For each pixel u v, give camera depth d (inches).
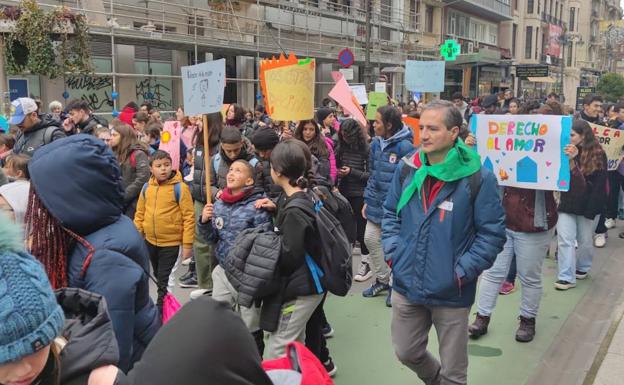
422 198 121.7
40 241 75.5
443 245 117.6
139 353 81.1
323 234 126.6
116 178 79.7
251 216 145.9
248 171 147.9
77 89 546.3
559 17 2192.4
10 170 138.9
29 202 76.7
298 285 126.0
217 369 46.9
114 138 222.7
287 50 800.9
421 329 127.1
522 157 172.4
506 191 179.6
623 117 349.4
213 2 715.4
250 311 135.5
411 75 385.4
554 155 167.8
